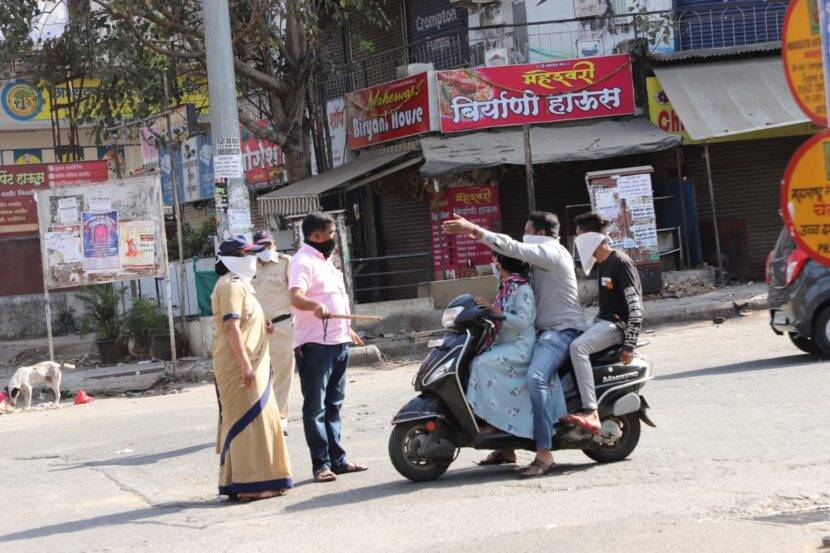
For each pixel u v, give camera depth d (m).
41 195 15.77
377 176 19.39
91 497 8.12
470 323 7.29
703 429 8.35
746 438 7.87
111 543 6.43
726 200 19.73
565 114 19.50
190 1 19.94
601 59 19.45
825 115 4.47
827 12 4.39
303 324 7.86
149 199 15.92
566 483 6.99
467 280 17.53
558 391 7.29
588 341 7.27
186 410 12.98
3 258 25.78
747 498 6.15
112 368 18.31
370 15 21.08
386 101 20.75
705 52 19.14
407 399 11.80
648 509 6.07
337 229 17.28
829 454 7.13
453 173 18.91
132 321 19.14
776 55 19.39
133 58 18.75
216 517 6.96
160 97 20.83
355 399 12.16
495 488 7.03
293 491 7.59
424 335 16.64
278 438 7.53
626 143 18.09
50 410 14.59
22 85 32.50
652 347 14.05
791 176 4.54
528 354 7.30
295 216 17.25
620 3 19.91
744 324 15.41
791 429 8.03
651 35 19.45
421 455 7.36
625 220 17.38
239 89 22.45
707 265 18.70
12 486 8.81
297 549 5.79
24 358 22.69
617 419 7.53
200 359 17.83
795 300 11.26
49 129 33.09
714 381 10.62
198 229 26.81
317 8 21.03
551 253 7.34
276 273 9.83
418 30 22.41
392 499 6.96
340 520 6.44
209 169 24.84
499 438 7.25
